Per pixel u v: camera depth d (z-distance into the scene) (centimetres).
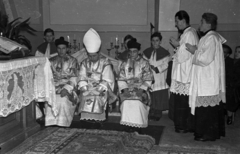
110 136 427
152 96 530
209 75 404
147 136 432
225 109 527
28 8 659
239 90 503
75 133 442
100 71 483
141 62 476
